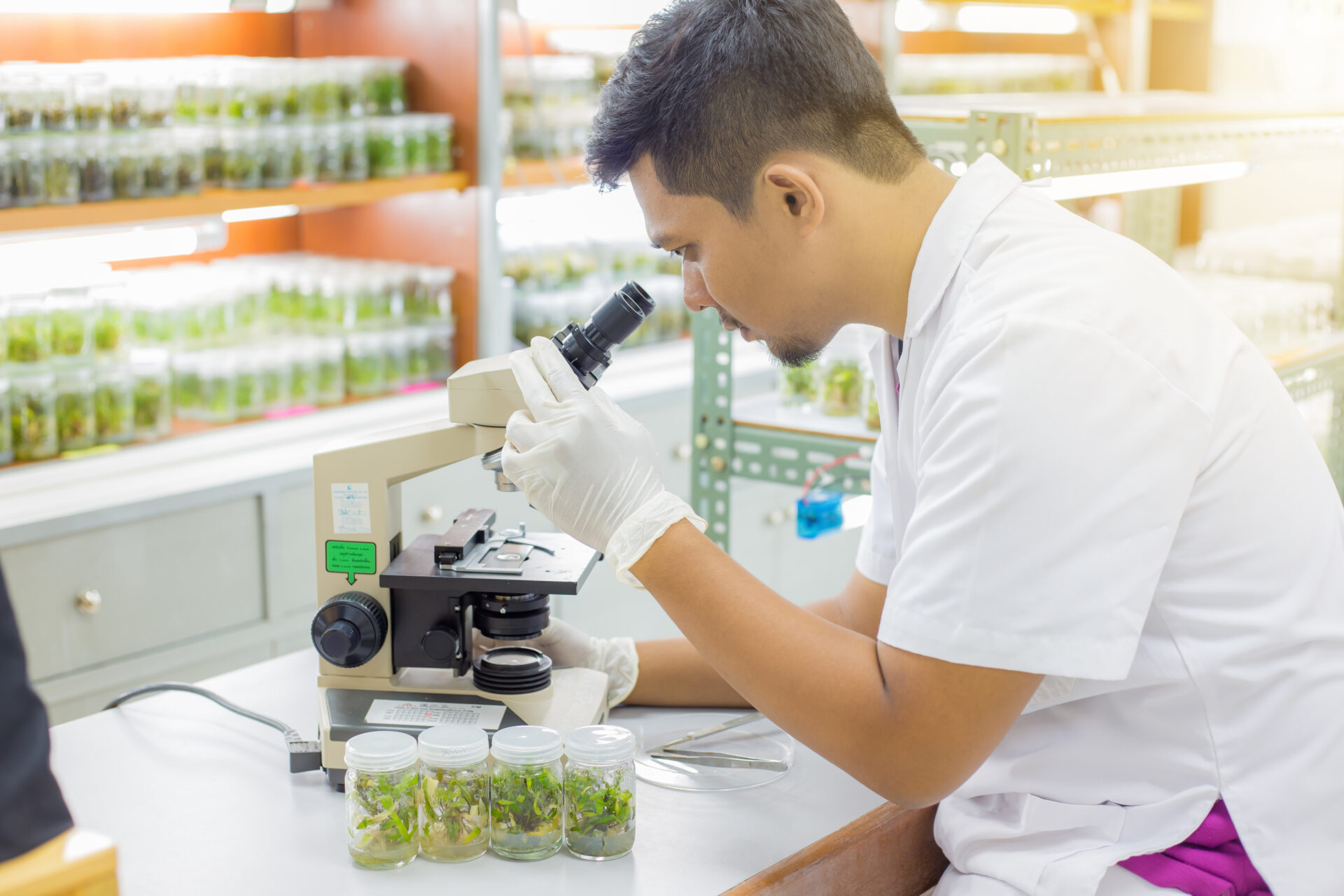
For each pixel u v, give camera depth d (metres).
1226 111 2.04
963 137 1.65
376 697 1.19
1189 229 4.14
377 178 2.75
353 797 1.00
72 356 2.39
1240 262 2.75
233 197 2.49
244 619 2.46
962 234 1.06
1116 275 0.99
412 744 1.02
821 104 1.02
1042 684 1.05
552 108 3.15
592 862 1.02
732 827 1.09
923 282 1.07
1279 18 3.99
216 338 2.70
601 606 3.01
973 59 3.86
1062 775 1.08
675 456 3.11
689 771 1.19
